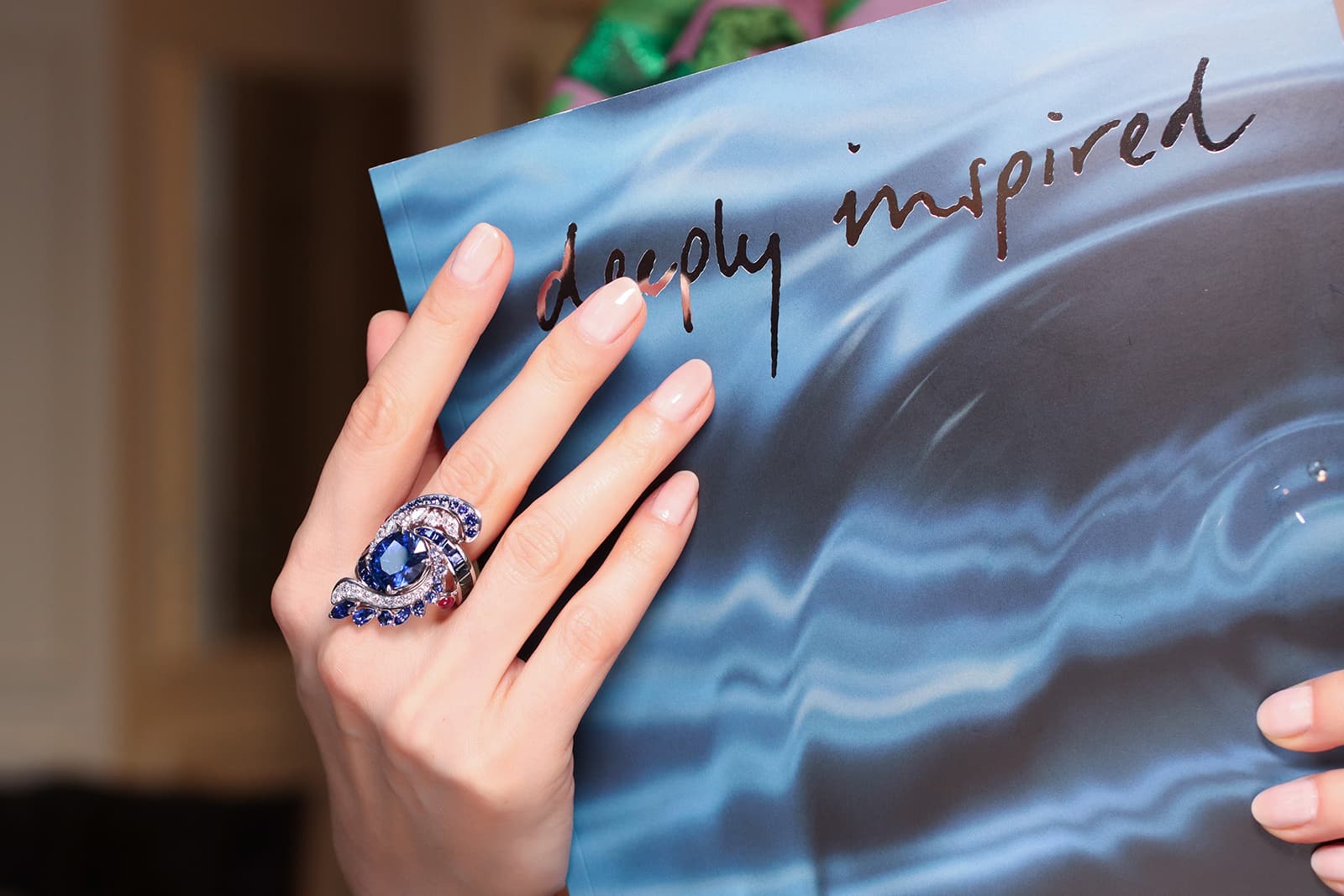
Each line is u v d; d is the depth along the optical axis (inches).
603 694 15.5
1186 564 13.9
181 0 104.6
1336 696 13.3
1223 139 13.7
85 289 100.7
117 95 100.7
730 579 15.1
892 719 14.6
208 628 113.4
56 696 101.6
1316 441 13.6
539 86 65.9
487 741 15.0
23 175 98.6
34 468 100.3
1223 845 13.8
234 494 116.6
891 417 14.6
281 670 114.6
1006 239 14.2
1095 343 14.1
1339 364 13.5
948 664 14.5
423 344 15.4
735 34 18.3
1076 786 14.2
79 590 101.7
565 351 15.0
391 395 15.5
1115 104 13.9
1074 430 14.1
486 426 15.2
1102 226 14.0
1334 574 13.5
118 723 102.1
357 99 127.2
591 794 15.6
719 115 14.9
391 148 129.8
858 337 14.6
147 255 104.3
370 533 15.9
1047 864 14.2
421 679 15.2
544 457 15.3
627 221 15.2
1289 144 13.6
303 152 123.8
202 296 113.7
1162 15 13.8
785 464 14.9
